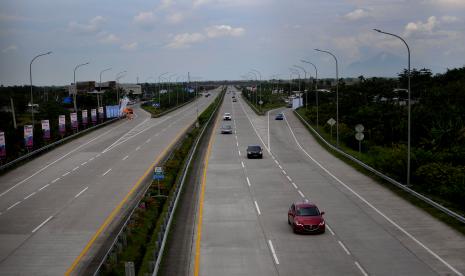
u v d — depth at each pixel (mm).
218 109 137375
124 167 48906
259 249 24312
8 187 41062
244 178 43344
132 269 17359
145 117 113500
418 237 25812
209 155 57219
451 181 35625
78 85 187875
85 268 22438
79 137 74812
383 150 51438
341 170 47281
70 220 30562
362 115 76625
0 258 23969
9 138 56656
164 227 26453
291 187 39375
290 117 107750
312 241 25422
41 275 21641
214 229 27953
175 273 21219
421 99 97062
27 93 181250
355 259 22531
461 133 53844
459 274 20391
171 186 39625
